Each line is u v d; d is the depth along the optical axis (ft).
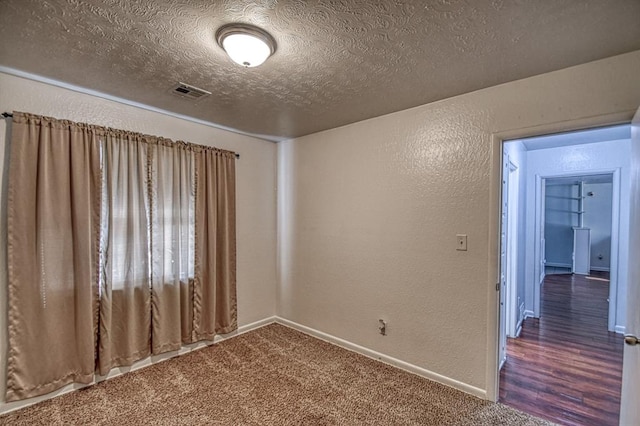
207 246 10.28
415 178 8.66
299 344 10.62
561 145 13.19
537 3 4.36
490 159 7.38
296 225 12.14
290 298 12.34
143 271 8.80
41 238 7.11
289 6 4.47
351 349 10.18
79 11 4.63
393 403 7.32
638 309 4.93
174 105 8.64
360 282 9.99
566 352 10.23
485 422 6.66
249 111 9.09
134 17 4.78
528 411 7.08
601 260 25.84
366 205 9.82
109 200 8.14
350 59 6.03
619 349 10.45
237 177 11.46
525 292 13.78
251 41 5.17
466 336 7.77
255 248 12.13
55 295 7.30
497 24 4.87
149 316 8.93
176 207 9.48
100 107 8.14
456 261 7.93
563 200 27.37
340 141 10.57
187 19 4.83
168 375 8.49
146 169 8.89
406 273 8.87
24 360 6.96
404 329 8.91
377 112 9.14
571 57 5.94
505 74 6.67
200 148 10.11
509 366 9.27
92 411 6.95
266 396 7.59
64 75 6.86
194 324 9.98
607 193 25.58
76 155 7.58
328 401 7.39
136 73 6.73
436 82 7.07
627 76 5.80
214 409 7.08
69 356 7.57
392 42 5.41
